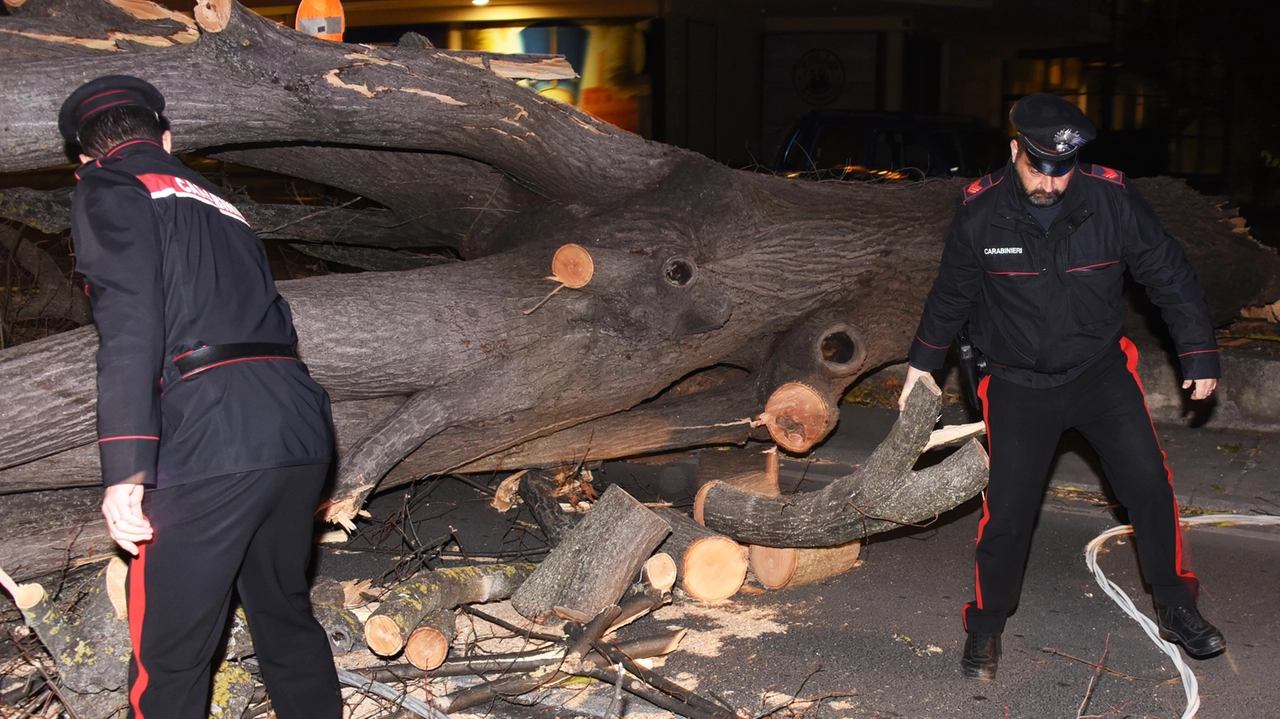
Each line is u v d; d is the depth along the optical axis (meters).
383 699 3.35
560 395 4.76
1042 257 3.20
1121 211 3.19
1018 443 3.39
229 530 2.54
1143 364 6.49
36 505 4.05
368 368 4.32
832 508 3.87
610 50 16.27
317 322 4.22
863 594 4.29
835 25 18.08
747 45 18.05
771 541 4.09
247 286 2.69
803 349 5.26
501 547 4.86
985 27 18.67
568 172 5.04
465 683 3.48
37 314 6.55
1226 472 5.60
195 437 2.51
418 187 5.54
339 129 4.47
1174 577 3.45
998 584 3.47
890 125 10.42
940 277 3.46
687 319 4.84
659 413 5.32
